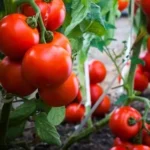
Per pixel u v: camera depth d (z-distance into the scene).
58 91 0.71
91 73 1.46
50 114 0.92
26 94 0.73
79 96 1.45
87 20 0.88
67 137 1.45
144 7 1.10
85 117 1.32
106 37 1.26
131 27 1.24
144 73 1.51
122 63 1.38
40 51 0.66
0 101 0.86
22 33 0.67
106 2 1.08
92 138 1.47
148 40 1.43
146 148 1.07
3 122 0.90
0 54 0.87
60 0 0.74
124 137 1.09
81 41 0.95
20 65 0.70
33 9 0.70
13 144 1.06
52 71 0.66
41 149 1.32
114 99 1.85
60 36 0.72
